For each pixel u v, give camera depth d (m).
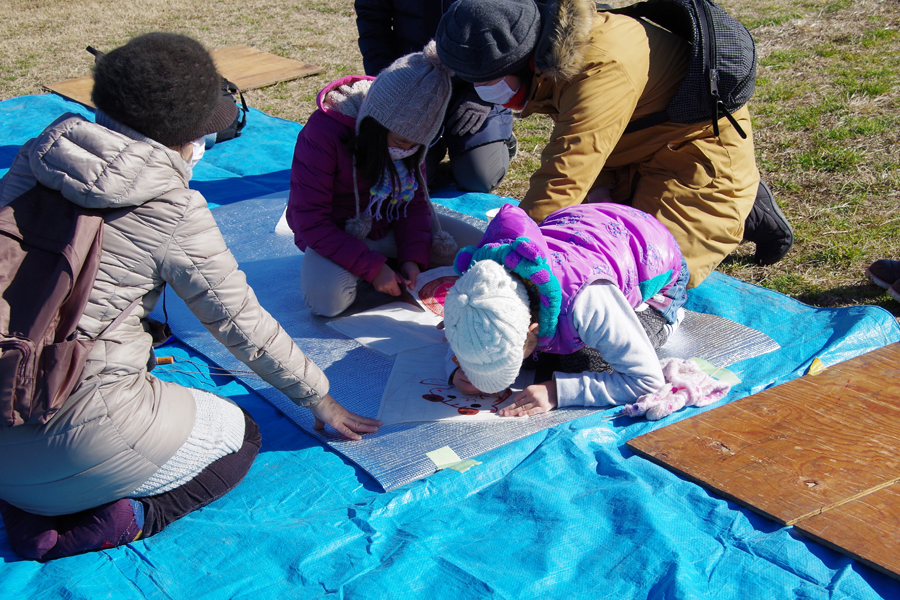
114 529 1.74
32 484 1.63
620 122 2.53
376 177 2.78
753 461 1.97
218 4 10.87
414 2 4.25
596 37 2.53
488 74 2.48
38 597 1.61
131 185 1.56
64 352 1.51
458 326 1.93
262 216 3.99
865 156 4.29
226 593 1.62
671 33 2.78
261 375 1.91
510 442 2.17
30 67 7.94
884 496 1.81
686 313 2.85
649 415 2.24
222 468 1.92
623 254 2.25
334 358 2.68
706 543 1.73
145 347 1.72
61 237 1.54
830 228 3.59
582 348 2.40
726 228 2.88
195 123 1.65
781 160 4.38
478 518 1.86
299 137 2.83
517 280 2.00
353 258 2.84
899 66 5.87
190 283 1.68
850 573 1.61
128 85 1.55
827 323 2.71
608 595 1.58
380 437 2.21
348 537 1.77
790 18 7.59
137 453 1.69
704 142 2.87
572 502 1.87
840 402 2.20
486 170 4.27
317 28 9.05
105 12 10.65
